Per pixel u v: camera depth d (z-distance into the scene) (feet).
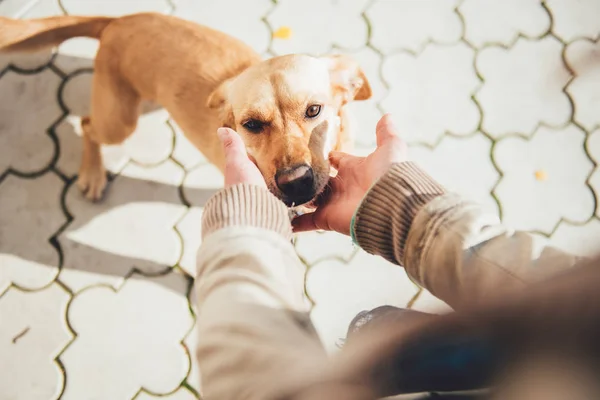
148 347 6.15
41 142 6.78
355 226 3.05
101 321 6.21
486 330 1.25
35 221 6.52
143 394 5.99
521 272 2.22
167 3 7.32
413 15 7.44
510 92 7.19
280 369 2.11
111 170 6.73
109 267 6.40
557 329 1.10
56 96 6.92
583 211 6.73
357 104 7.00
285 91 4.60
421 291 6.34
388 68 7.20
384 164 3.38
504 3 7.47
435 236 2.57
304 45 7.25
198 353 2.48
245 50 5.57
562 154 6.96
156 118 6.92
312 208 5.13
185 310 6.28
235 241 2.72
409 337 1.55
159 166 6.77
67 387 6.00
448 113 7.07
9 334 6.13
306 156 4.58
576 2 7.46
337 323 6.22
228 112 4.95
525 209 6.75
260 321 2.40
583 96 7.18
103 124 5.96
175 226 6.59
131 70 5.52
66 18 5.53
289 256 2.79
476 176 6.86
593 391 0.99
